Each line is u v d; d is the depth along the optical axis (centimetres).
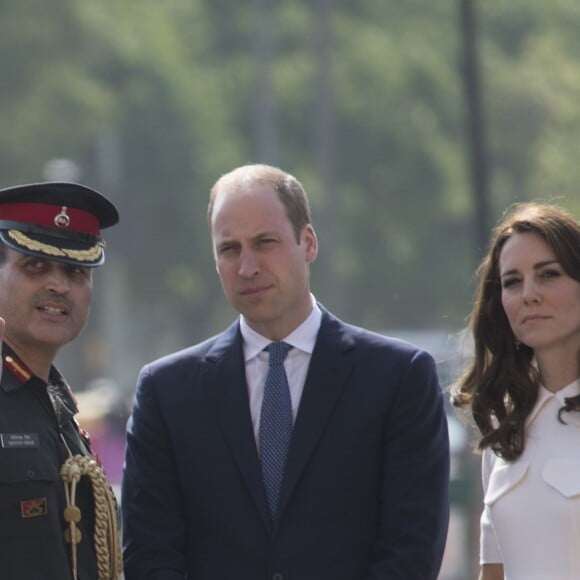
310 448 2211
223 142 17138
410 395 2228
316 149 16350
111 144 16588
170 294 17525
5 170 15538
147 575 2227
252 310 2238
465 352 2309
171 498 2264
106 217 2253
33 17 16188
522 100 15325
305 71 16888
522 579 2136
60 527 2098
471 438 2470
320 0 14088
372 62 17212
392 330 16850
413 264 17012
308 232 2289
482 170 6088
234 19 18738
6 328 2170
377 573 2180
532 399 2197
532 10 17825
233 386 2261
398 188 16988
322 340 2267
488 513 2205
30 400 2144
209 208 2294
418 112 17225
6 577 2039
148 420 2281
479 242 6025
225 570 2214
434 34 18200
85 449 2194
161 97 16962
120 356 19025
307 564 2191
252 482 2214
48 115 15875
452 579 4903
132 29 17175
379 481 2228
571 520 2108
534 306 2172
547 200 2317
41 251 2172
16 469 2069
